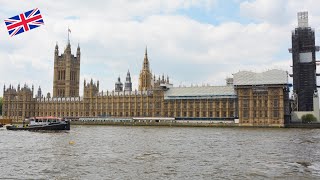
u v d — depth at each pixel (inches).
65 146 3636.8
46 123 6815.9
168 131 6963.6
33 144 3814.0
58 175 2096.5
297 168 2351.1
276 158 2805.1
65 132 6274.6
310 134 5935.0
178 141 4352.9
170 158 2785.4
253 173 2183.8
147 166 2405.3
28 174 2118.6
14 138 4648.1
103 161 2610.7
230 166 2422.5
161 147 3599.9
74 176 2073.1
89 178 2022.6
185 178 2036.2
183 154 3034.0
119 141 4301.2
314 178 2047.2
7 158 2733.8
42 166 2380.7
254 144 3971.5
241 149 3437.5
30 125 6865.2
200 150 3344.0
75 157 2807.6
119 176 2079.2
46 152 3117.6
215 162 2593.5
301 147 3624.5
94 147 3565.5
